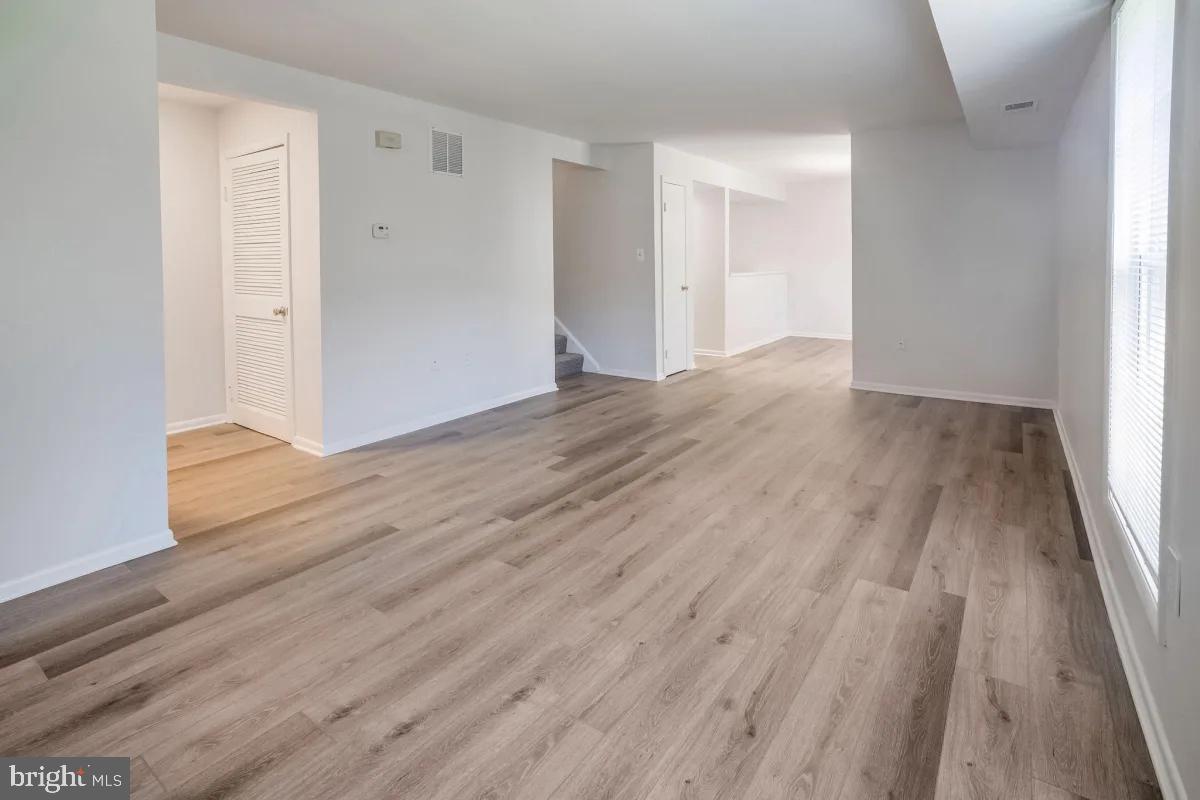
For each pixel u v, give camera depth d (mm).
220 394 5242
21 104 2398
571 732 1775
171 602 2469
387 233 4645
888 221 6059
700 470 3967
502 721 1820
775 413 5414
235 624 2318
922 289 5984
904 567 2684
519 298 5871
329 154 4242
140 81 2711
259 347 4844
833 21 3334
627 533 3057
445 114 5008
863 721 1799
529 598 2482
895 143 5949
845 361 8102
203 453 4434
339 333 4398
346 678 2014
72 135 2535
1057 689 1915
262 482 3832
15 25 2367
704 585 2562
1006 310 5660
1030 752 1676
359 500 3535
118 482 2773
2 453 2445
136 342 2793
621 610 2391
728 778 1612
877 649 2127
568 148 6332
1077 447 3668
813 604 2410
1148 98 2031
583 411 5555
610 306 7117
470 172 5266
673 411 5531
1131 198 2223
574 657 2109
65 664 2086
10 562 2488
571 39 3578
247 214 4785
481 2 3090
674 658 2098
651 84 4430
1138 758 1650
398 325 4793
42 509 2559
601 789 1584
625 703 1889
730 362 8109
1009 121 4559
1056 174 5336
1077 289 3814
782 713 1837
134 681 2002
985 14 2736
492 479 3852
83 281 2609
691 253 7477
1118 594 2223
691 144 6660
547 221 6113
